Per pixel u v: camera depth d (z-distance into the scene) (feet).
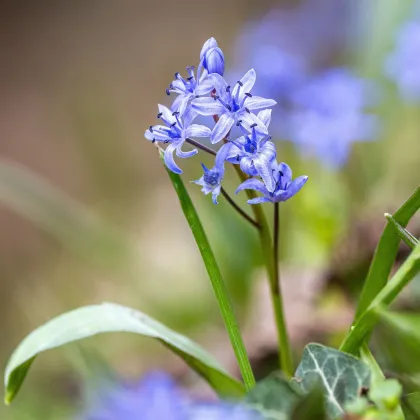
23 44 5.44
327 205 2.36
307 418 1.50
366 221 2.20
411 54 2.42
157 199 3.70
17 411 2.20
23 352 1.70
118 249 2.71
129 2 5.60
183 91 1.63
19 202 2.66
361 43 3.09
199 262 2.65
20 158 4.60
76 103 3.90
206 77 1.62
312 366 1.57
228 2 5.40
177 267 2.71
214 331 2.42
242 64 3.34
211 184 1.61
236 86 1.61
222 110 1.61
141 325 1.72
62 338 1.70
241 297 2.45
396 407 1.53
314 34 3.85
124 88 5.07
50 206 2.68
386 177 2.57
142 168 4.23
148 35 5.41
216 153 1.64
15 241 3.93
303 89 2.38
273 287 1.74
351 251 2.18
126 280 2.70
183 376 2.26
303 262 2.37
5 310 3.48
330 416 1.55
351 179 2.56
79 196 4.30
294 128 2.40
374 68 2.81
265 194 1.62
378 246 1.65
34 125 4.81
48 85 5.16
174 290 2.63
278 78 2.41
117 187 3.81
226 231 2.47
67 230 2.68
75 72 5.23
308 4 3.94
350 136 2.34
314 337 2.15
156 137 1.63
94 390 1.98
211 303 2.55
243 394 1.74
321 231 2.36
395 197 2.43
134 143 4.48
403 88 2.46
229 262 2.45
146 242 3.21
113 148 3.82
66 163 4.51
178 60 5.24
